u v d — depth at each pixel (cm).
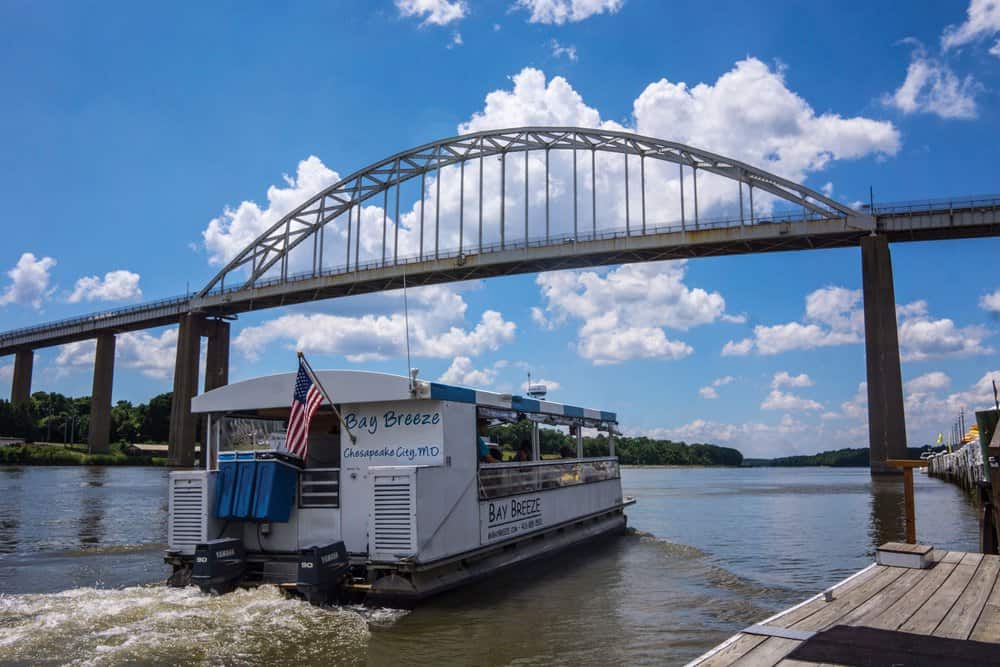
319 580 1048
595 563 1516
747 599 1164
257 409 1303
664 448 17925
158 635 896
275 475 1160
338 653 851
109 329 12038
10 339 13125
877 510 3130
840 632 596
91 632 906
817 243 7881
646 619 1027
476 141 9575
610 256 8862
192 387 10844
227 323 11450
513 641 911
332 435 1323
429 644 895
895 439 6581
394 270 9794
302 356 1152
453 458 1165
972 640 574
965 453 4453
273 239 10888
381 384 1156
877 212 7356
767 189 7931
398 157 10112
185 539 1180
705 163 8194
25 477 6738
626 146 8681
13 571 1438
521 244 9081
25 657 805
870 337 6931
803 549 1809
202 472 1188
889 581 806
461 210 9631
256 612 1009
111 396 12038
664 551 1689
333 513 1167
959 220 7062
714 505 3606
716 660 526
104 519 2616
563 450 1853
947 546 1838
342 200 10494
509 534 1343
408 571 1049
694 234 8188
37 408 16075
